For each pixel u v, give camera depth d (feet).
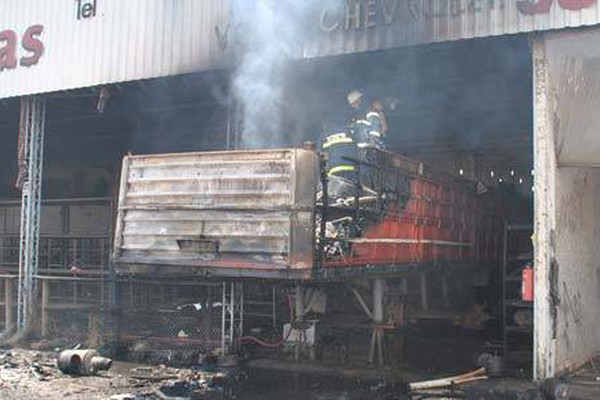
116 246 22.34
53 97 39.81
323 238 20.27
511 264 34.94
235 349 31.53
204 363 30.60
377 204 23.72
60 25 38.14
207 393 24.91
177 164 21.65
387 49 29.37
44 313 37.27
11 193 61.26
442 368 28.78
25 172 39.65
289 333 31.37
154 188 21.95
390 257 24.88
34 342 35.68
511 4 26.35
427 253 28.78
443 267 30.89
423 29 28.32
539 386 24.16
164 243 21.52
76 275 38.27
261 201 20.17
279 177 19.99
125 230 22.31
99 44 36.88
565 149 26.17
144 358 31.71
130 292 34.47
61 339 35.47
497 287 39.55
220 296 33.17
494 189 39.83
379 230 23.98
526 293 25.52
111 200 36.91
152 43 35.24
